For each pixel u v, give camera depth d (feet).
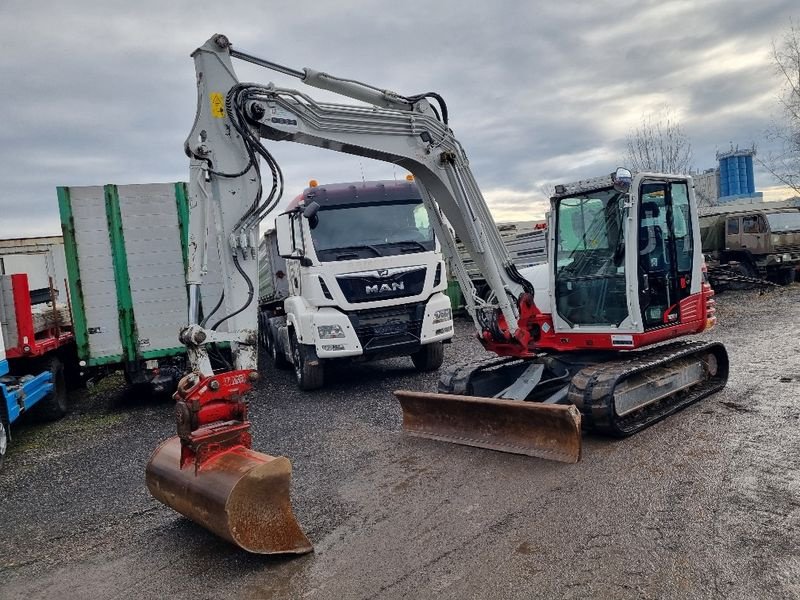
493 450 20.17
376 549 14.26
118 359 32.73
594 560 12.78
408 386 31.91
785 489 15.39
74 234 32.12
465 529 14.79
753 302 51.98
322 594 12.55
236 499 13.74
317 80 20.86
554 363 24.03
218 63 18.74
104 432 28.81
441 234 24.63
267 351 49.29
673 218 23.32
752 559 12.28
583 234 23.32
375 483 18.45
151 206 32.89
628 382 20.74
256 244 18.43
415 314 32.14
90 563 15.10
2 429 24.47
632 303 21.63
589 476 17.28
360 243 31.45
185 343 17.20
